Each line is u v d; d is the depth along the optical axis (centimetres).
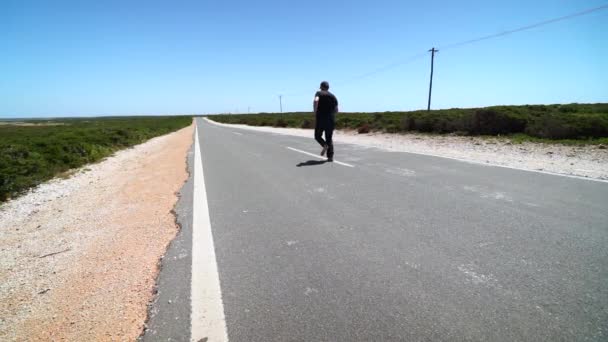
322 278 242
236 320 198
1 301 239
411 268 252
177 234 349
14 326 207
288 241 315
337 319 195
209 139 1789
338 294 221
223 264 272
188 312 207
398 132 1642
